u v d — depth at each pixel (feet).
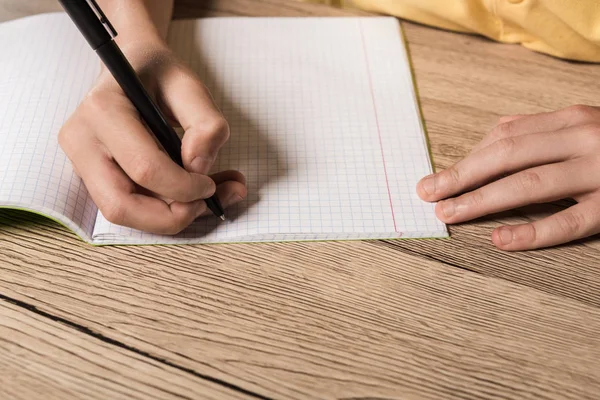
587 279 1.51
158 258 1.52
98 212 1.61
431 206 1.64
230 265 1.51
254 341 1.37
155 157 1.41
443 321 1.42
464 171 1.64
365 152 1.77
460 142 1.82
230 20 2.17
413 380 1.32
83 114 1.52
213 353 1.35
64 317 1.40
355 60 2.05
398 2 2.15
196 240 1.55
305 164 1.73
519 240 1.55
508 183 1.60
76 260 1.52
